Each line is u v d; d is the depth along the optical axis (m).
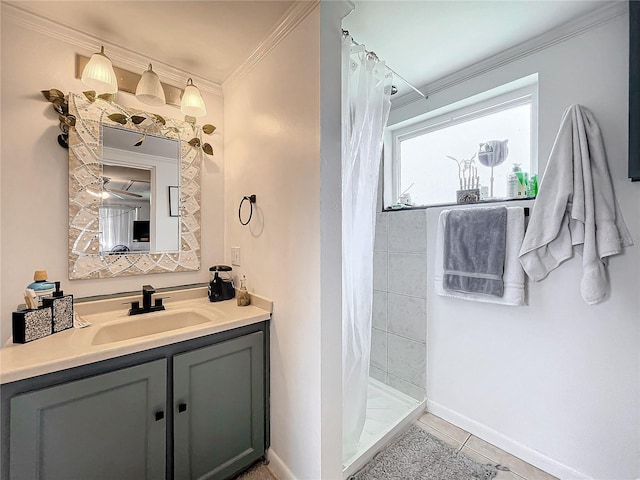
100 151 1.46
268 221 1.50
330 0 1.19
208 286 1.79
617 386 1.28
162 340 1.13
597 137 1.30
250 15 1.28
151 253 1.63
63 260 1.37
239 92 1.74
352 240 1.53
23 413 0.86
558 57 1.45
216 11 1.26
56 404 0.91
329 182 1.22
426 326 1.97
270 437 1.50
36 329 1.09
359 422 1.55
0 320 1.21
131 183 1.56
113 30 1.38
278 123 1.41
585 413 1.36
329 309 1.22
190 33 1.40
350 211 1.49
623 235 1.25
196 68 1.70
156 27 1.36
